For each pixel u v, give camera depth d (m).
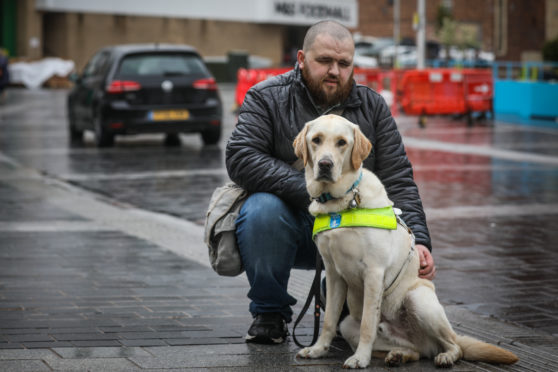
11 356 4.11
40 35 44.00
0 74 30.94
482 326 4.94
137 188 10.97
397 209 4.22
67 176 12.10
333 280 4.15
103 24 47.12
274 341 4.45
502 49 62.84
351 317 4.28
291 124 4.59
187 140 18.06
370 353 4.00
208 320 4.93
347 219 3.92
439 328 4.02
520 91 24.03
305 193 4.32
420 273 4.27
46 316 4.96
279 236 4.37
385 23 66.69
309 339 4.59
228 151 4.61
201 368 3.97
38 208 9.36
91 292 5.61
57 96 35.53
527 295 5.73
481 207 9.48
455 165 13.50
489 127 21.41
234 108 24.89
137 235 7.83
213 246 4.58
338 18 60.03
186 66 16.30
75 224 8.37
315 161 3.87
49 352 4.20
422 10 27.03
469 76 21.95
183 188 10.98
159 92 15.90
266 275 4.39
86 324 4.79
